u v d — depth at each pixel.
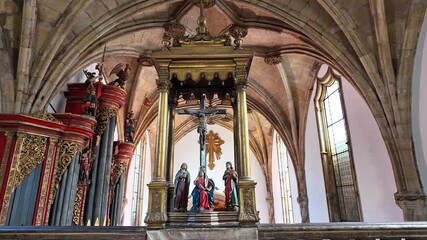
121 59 12.41
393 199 8.16
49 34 8.04
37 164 5.77
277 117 15.41
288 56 13.18
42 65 7.90
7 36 7.61
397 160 8.00
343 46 9.17
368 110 9.37
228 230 3.04
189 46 3.97
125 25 10.17
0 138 5.60
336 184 11.48
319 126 12.66
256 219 3.12
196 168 20.80
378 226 2.94
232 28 11.06
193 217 3.35
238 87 3.87
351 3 8.45
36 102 7.77
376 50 8.56
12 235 2.82
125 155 10.79
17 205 5.38
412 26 7.80
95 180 7.84
